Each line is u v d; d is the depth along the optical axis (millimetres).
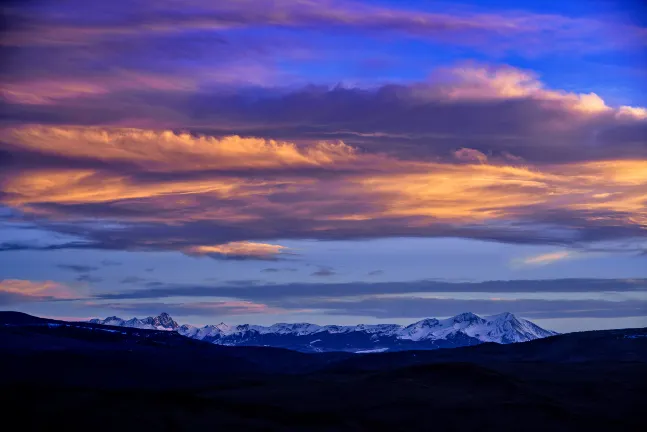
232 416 185500
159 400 190375
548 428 192625
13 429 166875
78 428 169125
